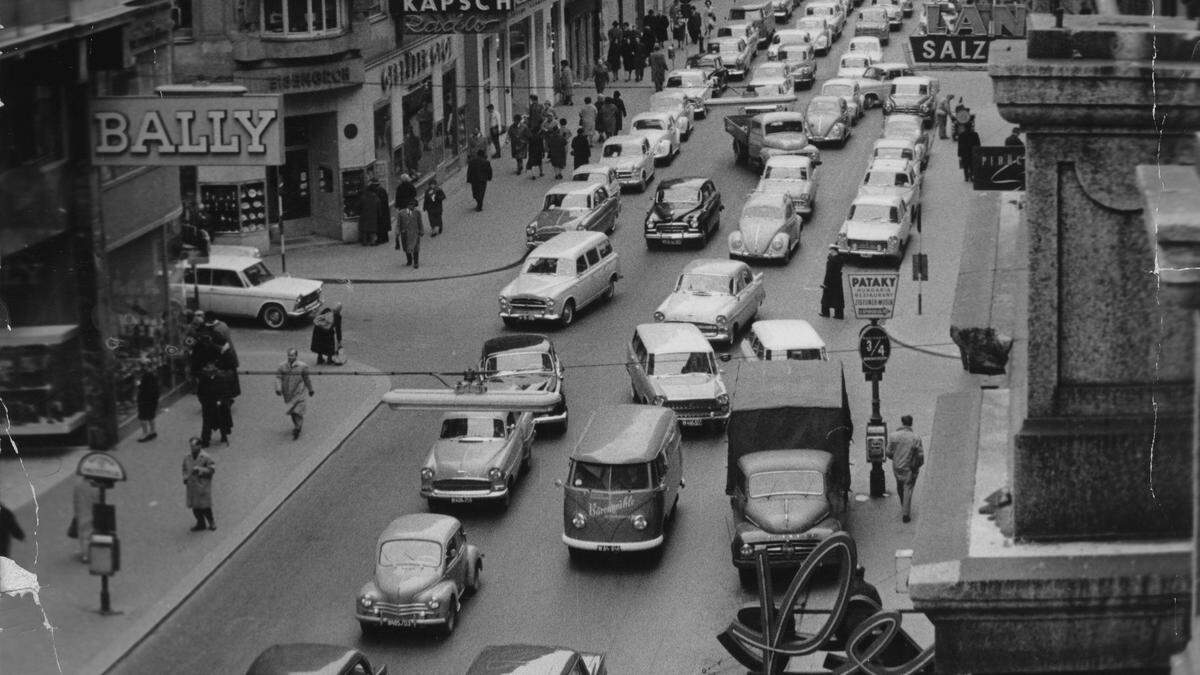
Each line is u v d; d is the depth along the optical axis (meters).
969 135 52.41
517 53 67.06
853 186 55.22
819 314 41.25
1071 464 8.02
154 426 29.69
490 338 39.62
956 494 8.84
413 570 24.36
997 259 11.19
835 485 27.44
